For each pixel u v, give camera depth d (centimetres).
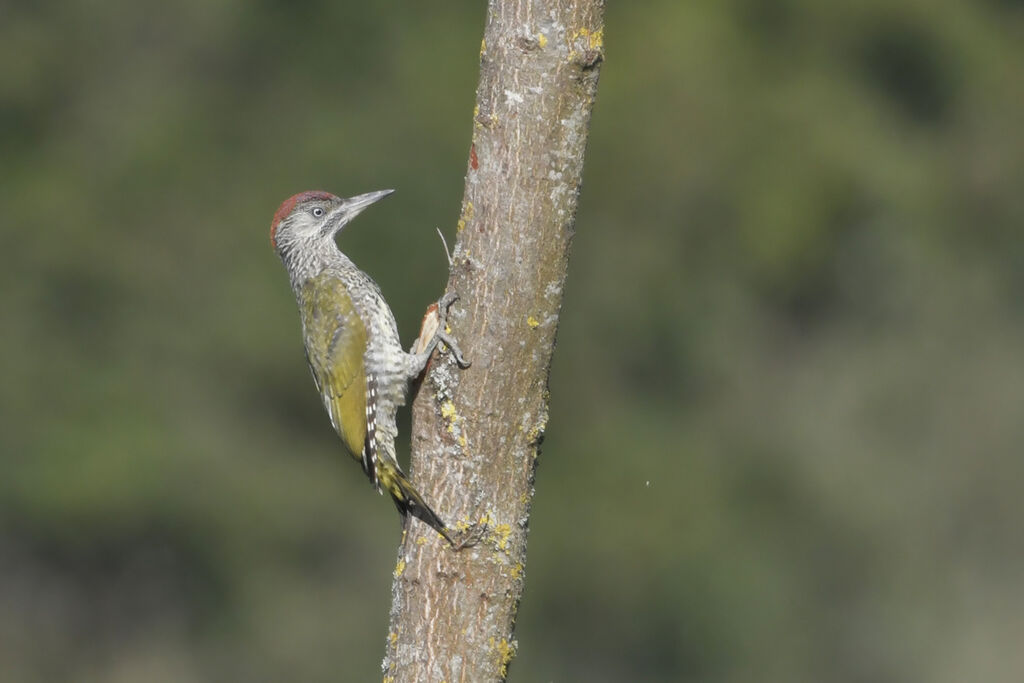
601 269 2016
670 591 1775
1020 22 2420
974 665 1695
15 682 1848
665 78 2105
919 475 1914
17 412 1919
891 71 2291
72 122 2142
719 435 1975
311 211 708
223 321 1988
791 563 1842
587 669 1773
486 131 512
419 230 1994
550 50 504
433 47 2139
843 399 2011
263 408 2016
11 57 2112
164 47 2188
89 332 2003
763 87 2169
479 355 514
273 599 1875
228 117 2144
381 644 1841
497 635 516
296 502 1914
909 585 1802
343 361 652
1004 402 1973
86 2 2169
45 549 1903
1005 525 1858
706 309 2050
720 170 2078
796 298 2123
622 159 2059
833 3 2239
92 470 1856
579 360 1978
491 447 515
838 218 2120
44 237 2002
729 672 1759
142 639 1894
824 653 1772
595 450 1898
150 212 2052
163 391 1973
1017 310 2119
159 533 1897
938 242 2131
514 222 509
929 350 2041
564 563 1802
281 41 2184
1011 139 2238
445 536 514
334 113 2133
